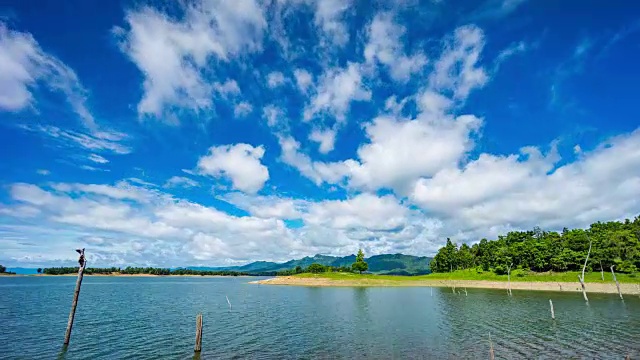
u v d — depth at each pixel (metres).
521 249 164.12
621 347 40.00
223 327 54.81
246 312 73.19
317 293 122.75
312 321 60.50
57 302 90.81
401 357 36.91
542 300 92.06
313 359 36.34
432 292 121.75
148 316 66.81
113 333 49.25
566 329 50.91
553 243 166.00
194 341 44.44
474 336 46.69
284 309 78.19
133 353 38.50
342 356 37.41
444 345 41.84
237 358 36.75
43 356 37.03
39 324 55.88
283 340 45.12
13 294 116.12
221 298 106.25
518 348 40.00
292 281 186.62
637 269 137.62
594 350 38.81
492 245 191.62
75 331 50.41
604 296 101.56
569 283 128.50
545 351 38.62
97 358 36.47
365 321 60.12
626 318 60.53
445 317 63.84
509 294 110.81
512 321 58.56
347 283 168.38
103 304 87.94
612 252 141.75
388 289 138.62
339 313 70.88
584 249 153.12
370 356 37.38
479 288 137.12
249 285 189.00
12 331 49.75
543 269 159.88
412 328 53.09
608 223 192.62
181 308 80.44
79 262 43.34
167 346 41.72
